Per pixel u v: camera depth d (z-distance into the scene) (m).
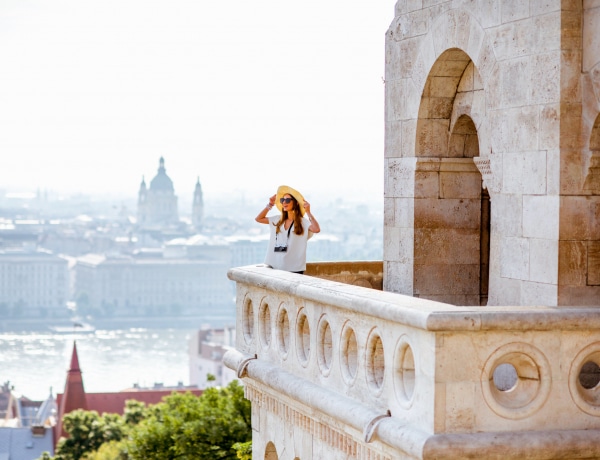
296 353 21.11
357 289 18.98
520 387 16.17
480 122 22.52
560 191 18.55
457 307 16.27
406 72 23.98
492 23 20.38
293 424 21.64
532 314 15.83
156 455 62.19
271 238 25.59
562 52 18.47
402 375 16.86
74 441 139.88
